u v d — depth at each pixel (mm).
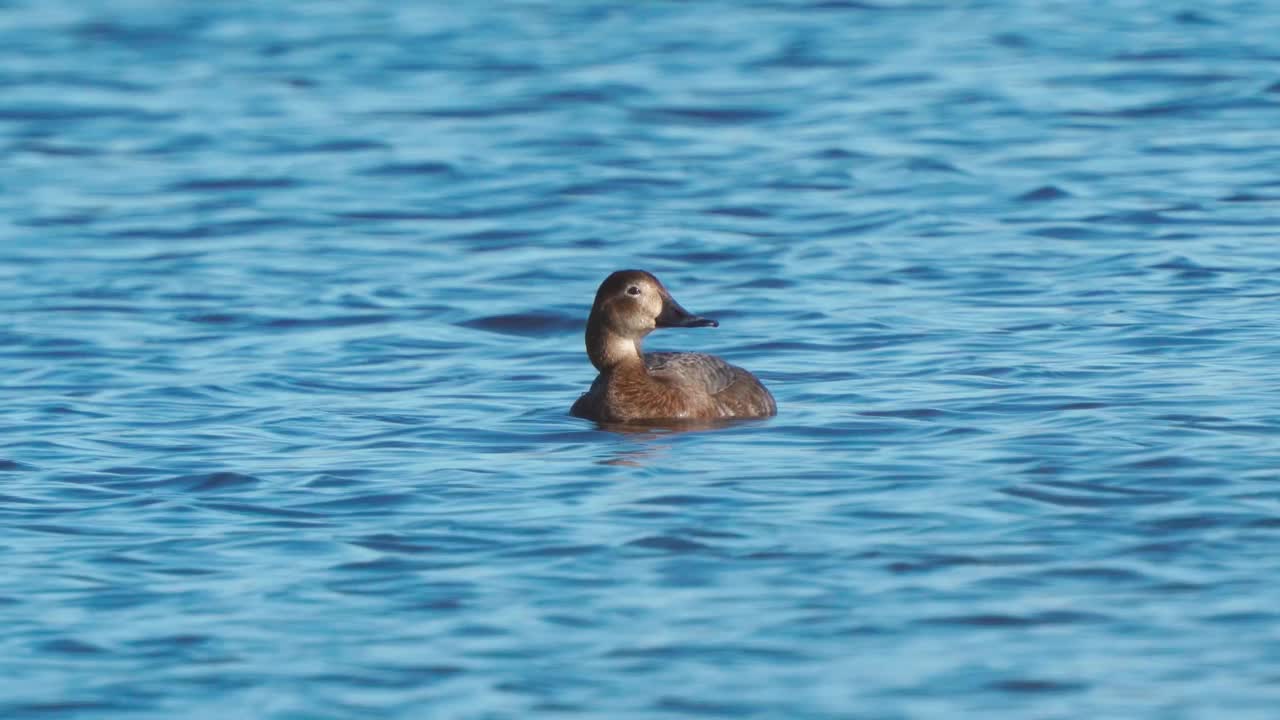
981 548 11602
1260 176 25453
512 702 9555
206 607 10922
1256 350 16969
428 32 39844
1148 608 10570
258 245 23844
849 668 9883
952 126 29484
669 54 36500
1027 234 22891
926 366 16984
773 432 14859
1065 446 13836
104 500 13180
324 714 9469
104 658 10195
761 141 29141
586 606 10812
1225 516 12023
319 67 36344
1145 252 21656
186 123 31766
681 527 12164
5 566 11680
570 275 21891
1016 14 39438
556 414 15852
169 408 16234
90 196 26859
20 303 20875
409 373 17656
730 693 9609
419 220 25156
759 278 21328
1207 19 37969
